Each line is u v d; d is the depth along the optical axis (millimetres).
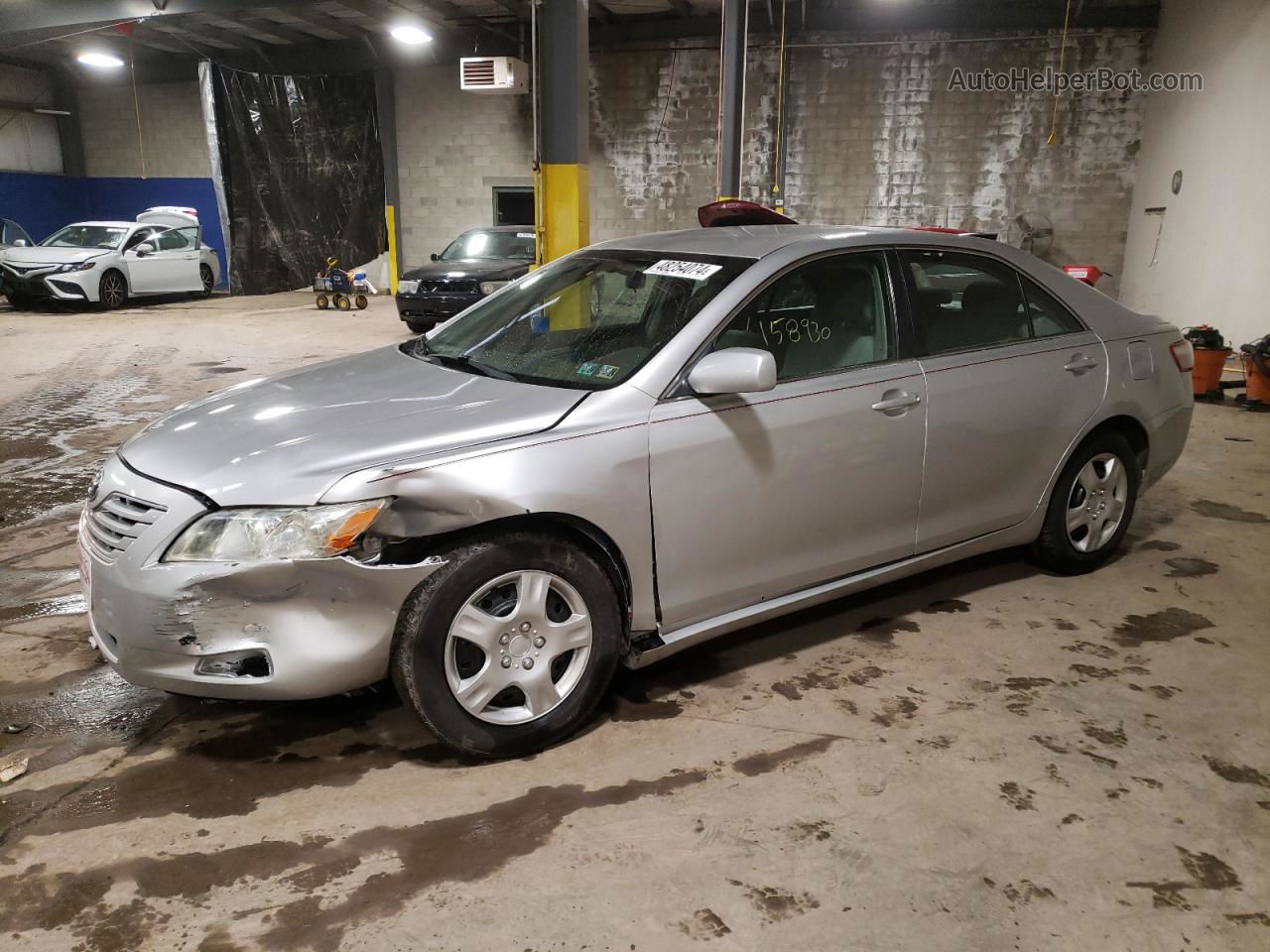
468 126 18484
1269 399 7668
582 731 2746
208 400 3029
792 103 16375
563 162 8531
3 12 14953
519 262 12453
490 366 2998
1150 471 4035
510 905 2031
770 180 16766
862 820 2338
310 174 19156
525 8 15328
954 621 3533
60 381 8680
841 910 2027
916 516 3242
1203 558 4223
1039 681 3074
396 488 2285
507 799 2412
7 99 20469
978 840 2266
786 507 2891
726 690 2998
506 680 2510
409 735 2730
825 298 3061
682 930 1965
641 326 2902
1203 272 11914
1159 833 2301
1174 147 13312
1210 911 2039
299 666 2293
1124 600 3740
